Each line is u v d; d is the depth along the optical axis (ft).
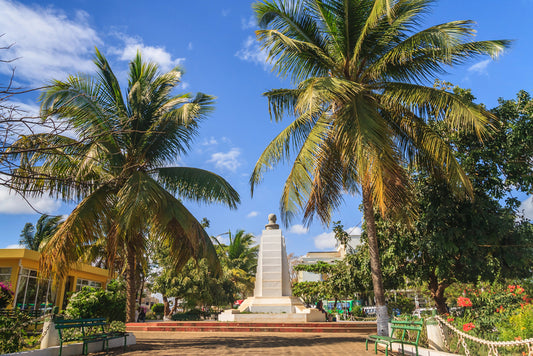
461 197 31.91
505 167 36.58
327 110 35.70
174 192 42.19
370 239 32.83
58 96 35.01
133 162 38.09
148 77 43.50
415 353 24.41
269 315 58.13
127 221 33.04
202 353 27.35
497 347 18.67
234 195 41.52
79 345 26.48
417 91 32.42
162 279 93.81
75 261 35.63
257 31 32.91
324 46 37.37
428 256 40.22
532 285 29.43
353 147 29.73
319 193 36.19
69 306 40.45
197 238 37.96
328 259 162.50
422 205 38.42
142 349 29.63
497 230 34.65
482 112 31.24
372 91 35.68
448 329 24.27
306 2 35.73
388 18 32.12
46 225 103.81
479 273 37.11
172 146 42.01
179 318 94.84
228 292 110.93
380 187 27.43
